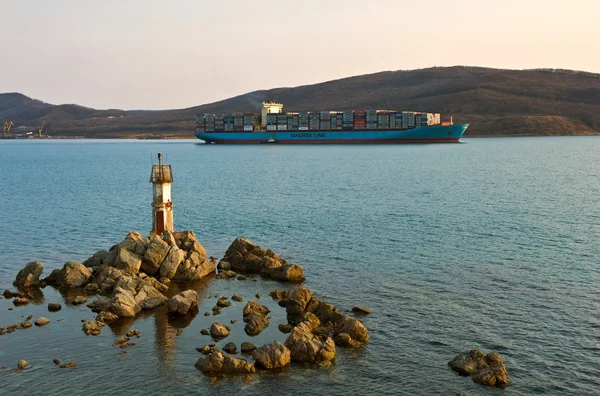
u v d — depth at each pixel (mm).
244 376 29266
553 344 33156
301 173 142500
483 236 61062
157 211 51625
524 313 37938
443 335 34500
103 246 59281
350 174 137375
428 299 40969
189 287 43969
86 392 27672
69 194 104188
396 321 36781
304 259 52594
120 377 29109
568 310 38406
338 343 33031
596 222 68500
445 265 49812
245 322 36312
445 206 82188
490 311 38375
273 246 58000
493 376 28844
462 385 28609
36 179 137125
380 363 30812
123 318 36875
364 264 50594
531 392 28000
